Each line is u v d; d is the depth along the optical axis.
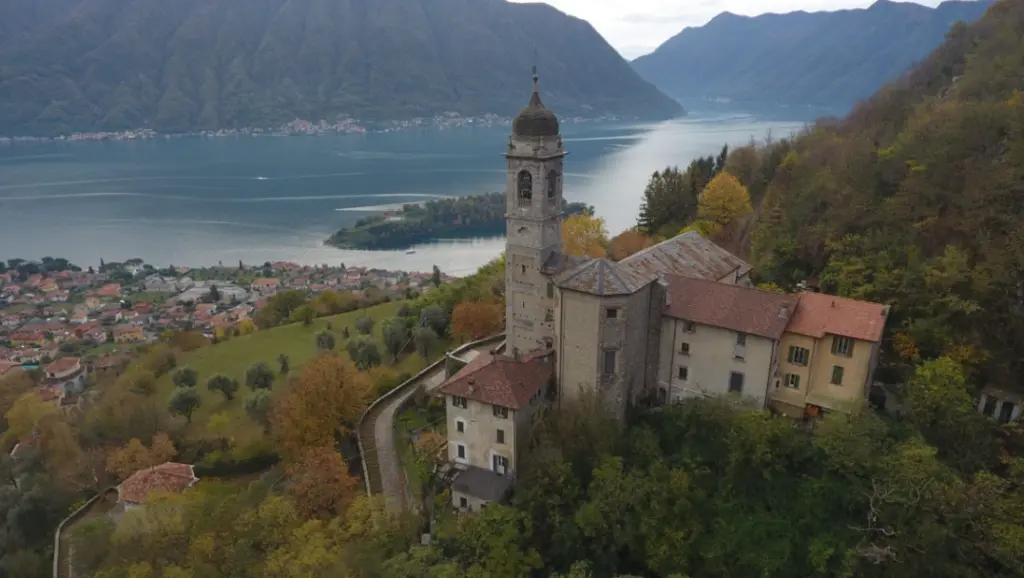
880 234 82.62
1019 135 78.25
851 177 96.44
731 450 62.00
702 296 70.06
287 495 71.69
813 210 98.56
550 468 62.31
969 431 60.06
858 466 58.19
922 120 96.69
